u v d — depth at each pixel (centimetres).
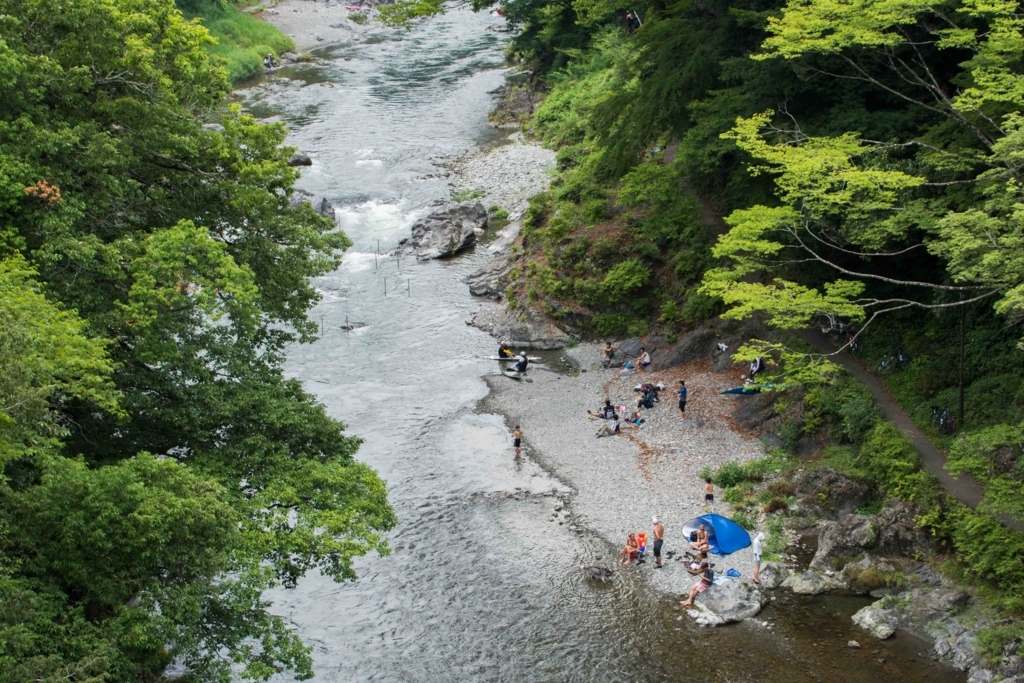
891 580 3033
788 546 3272
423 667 2816
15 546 1900
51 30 2733
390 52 11006
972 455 2912
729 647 2836
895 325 4044
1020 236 2727
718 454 3838
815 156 3491
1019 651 2578
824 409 3753
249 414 2741
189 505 2039
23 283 2156
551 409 4312
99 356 2148
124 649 1967
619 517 3488
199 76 3145
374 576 3231
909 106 4091
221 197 3055
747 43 4769
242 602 2122
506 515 3544
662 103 4888
